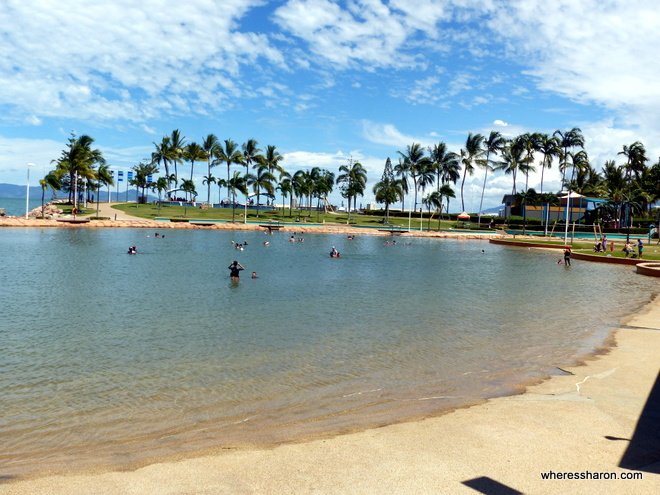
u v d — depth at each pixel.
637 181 106.44
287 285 27.94
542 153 104.44
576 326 18.12
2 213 82.81
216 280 29.00
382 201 113.38
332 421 8.84
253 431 8.35
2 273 28.98
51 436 8.11
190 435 8.17
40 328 16.11
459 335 16.23
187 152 124.75
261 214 114.50
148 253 44.53
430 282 31.30
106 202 127.25
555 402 9.89
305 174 110.31
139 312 19.12
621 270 43.25
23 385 10.65
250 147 115.00
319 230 94.56
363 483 6.41
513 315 20.25
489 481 6.43
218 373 11.68
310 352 13.70
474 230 105.62
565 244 71.88
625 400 10.02
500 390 10.73
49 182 86.50
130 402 9.73
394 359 13.15
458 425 8.60
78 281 26.84
